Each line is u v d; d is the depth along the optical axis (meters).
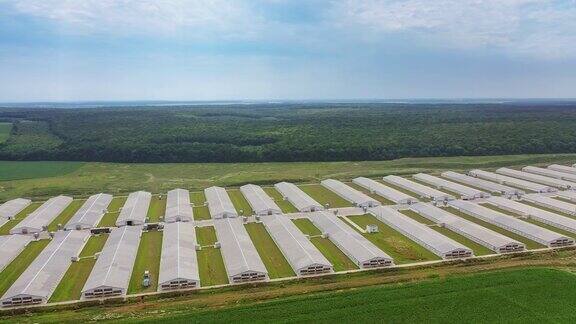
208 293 83.00
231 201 144.75
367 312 73.44
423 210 127.94
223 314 74.00
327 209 133.88
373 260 92.81
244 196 151.25
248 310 74.94
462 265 93.19
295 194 145.75
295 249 98.62
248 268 87.56
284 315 73.25
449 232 113.19
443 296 77.88
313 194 153.12
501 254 98.38
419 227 111.81
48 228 121.12
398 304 75.62
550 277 83.94
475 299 76.56
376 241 107.75
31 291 80.06
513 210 128.75
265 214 129.25
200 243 107.88
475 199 142.50
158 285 84.94
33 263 93.56
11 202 142.00
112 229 118.06
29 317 75.62
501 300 76.00
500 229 114.81
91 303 79.56
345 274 89.69
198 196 152.50
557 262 93.31
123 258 95.06
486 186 154.50
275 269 92.75
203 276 89.75
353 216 128.12
